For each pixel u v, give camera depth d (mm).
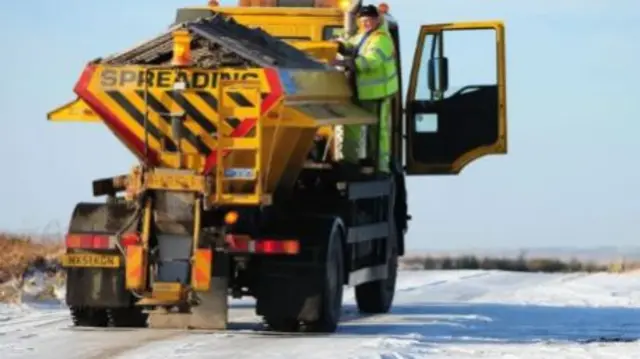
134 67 31688
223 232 31297
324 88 33938
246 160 31328
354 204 35656
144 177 31078
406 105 40938
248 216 31969
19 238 49750
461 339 31750
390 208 39438
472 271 65188
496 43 40219
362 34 36719
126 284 31266
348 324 35781
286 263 31969
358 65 36250
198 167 31484
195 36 32031
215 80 31203
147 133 31750
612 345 30672
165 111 31547
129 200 31234
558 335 33594
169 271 31109
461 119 40594
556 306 45094
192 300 31109
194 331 31969
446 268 72750
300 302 31938
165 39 32375
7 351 28188
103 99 31812
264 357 27297
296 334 31906
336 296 33000
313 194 35500
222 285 32094
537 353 28922
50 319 35062
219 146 31172
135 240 31203
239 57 31719
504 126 40344
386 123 38125
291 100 31516
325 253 32000
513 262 74438
